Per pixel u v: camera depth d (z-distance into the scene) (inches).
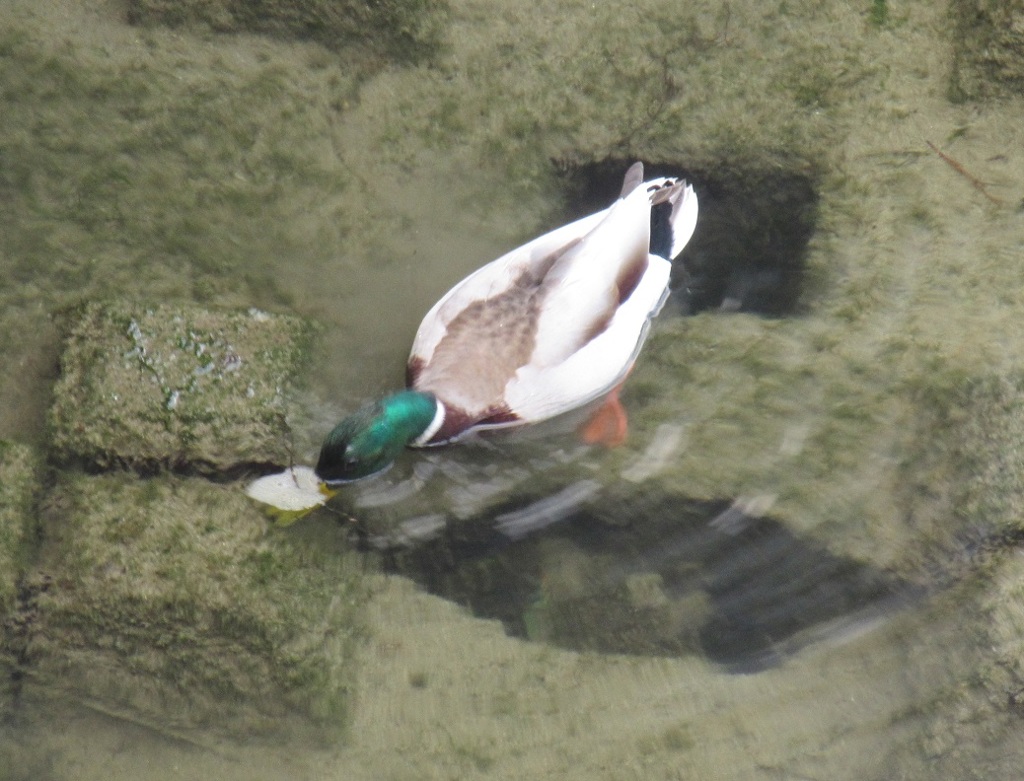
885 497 398.3
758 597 388.8
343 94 477.1
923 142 462.9
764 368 425.7
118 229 446.6
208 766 360.2
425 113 474.3
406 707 370.3
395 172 464.8
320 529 394.9
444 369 402.9
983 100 470.3
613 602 390.3
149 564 374.6
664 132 468.1
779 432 413.7
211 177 459.5
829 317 433.4
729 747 364.8
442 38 481.4
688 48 478.0
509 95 476.4
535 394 405.7
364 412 392.2
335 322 434.3
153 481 392.2
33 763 359.3
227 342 411.5
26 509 383.9
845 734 366.6
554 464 416.5
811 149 461.1
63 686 371.2
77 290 432.1
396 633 381.4
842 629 382.9
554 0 484.7
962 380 409.1
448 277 446.3
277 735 366.0
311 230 450.9
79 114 467.5
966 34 474.0
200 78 477.1
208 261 442.0
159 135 466.0
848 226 448.1
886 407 412.8
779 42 477.4
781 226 456.4
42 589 374.0
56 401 398.6
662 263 430.3
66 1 481.4
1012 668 369.7
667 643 384.5
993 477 390.3
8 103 466.9
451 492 410.3
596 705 373.4
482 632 383.6
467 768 360.8
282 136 468.4
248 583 377.7
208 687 372.2
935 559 387.2
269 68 481.1
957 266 437.7
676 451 413.4
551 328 399.5
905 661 376.2
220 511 388.2
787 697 373.7
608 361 411.2
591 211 464.4
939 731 365.4
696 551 398.0
